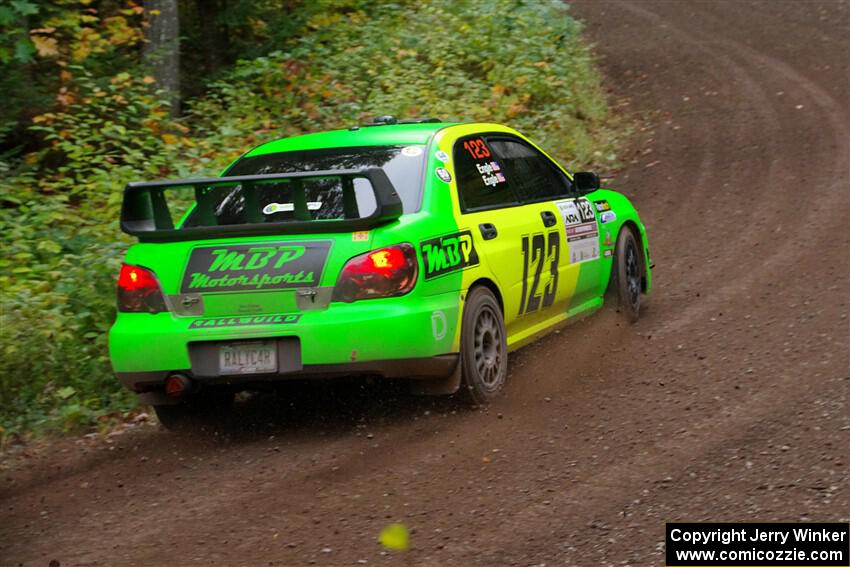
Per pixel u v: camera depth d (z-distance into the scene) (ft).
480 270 29.58
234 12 72.59
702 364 31.53
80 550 21.63
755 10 113.80
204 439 29.22
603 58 97.71
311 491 24.13
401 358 26.99
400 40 77.25
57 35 58.18
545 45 81.76
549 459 24.89
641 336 35.63
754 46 98.02
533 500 22.41
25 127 54.39
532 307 32.60
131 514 23.66
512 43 79.56
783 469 22.66
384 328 26.66
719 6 117.70
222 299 27.48
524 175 34.19
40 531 22.99
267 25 75.10
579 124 73.41
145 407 32.63
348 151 31.04
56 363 33.27
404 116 63.93
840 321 34.40
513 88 73.72
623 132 74.90
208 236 28.02
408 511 22.38
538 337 33.68
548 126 69.77
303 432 28.89
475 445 26.37
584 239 35.63
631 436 25.94
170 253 28.14
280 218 28.96
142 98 56.59
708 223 53.21
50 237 42.16
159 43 65.92
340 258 26.99
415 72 70.85
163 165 51.72
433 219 28.55
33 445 29.94
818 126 70.95
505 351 30.81
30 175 48.42
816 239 46.91
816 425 25.08
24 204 46.85
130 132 53.72
